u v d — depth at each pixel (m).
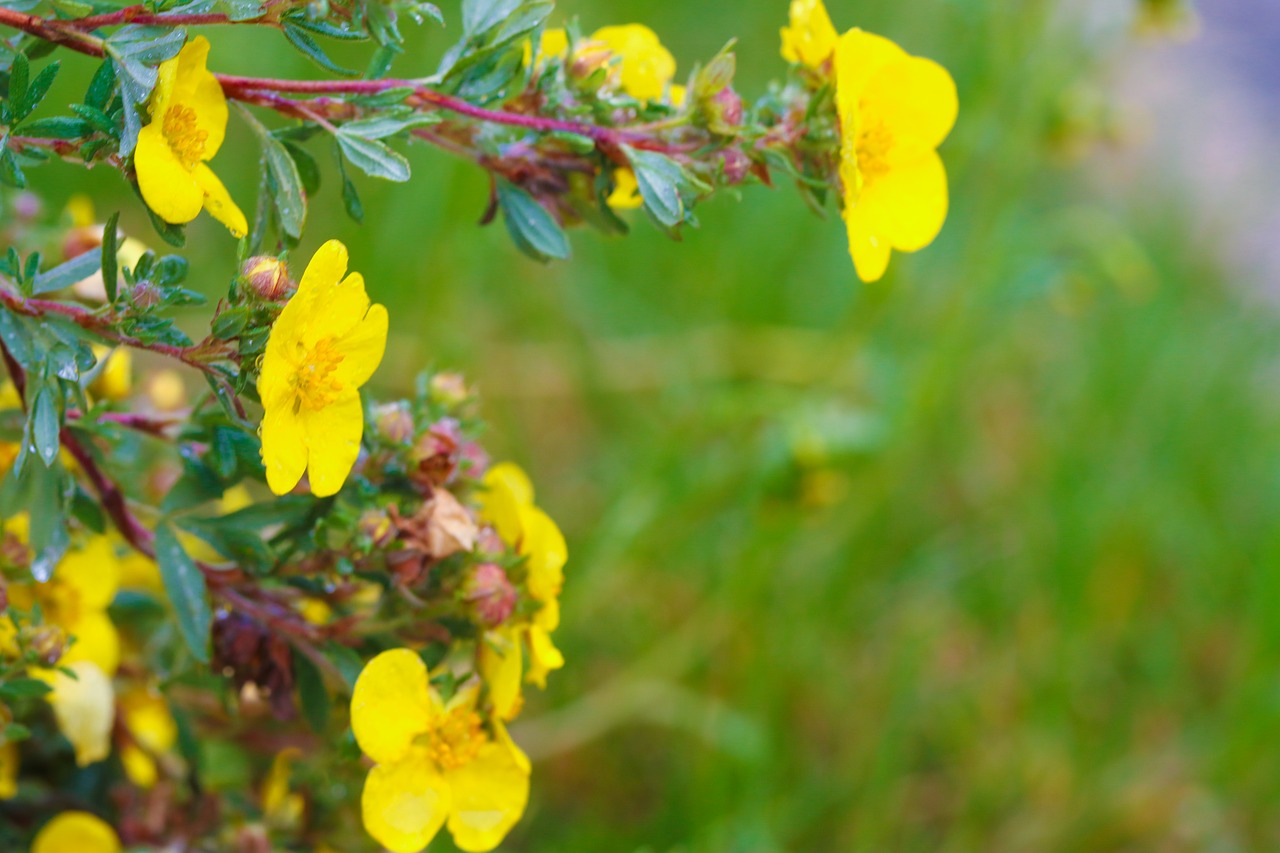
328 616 0.51
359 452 0.48
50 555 0.48
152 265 0.45
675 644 0.65
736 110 0.48
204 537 0.48
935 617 0.70
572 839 0.63
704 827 0.61
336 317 0.45
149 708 0.53
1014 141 0.71
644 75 0.50
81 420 0.48
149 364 0.62
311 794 0.52
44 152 0.45
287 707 0.50
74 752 0.53
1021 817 0.67
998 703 0.72
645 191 0.47
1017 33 0.71
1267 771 0.68
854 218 0.48
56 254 0.52
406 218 0.70
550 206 0.49
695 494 0.70
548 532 0.49
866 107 0.49
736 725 0.62
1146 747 0.73
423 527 0.48
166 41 0.45
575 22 0.48
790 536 0.66
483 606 0.48
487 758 0.48
